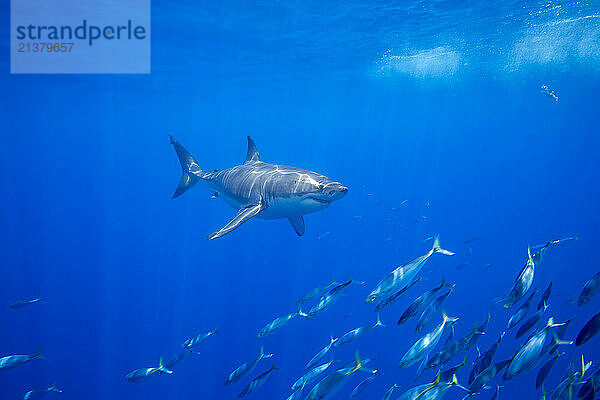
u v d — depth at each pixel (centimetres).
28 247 4269
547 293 502
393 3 1427
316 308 574
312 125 6688
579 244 3734
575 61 2375
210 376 1883
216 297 2650
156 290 2811
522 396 1577
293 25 1694
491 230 3791
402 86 3219
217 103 4219
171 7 1483
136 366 2020
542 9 1513
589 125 5722
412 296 2173
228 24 1684
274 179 721
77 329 2361
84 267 3475
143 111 4841
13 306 1007
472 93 3525
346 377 456
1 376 1916
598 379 430
